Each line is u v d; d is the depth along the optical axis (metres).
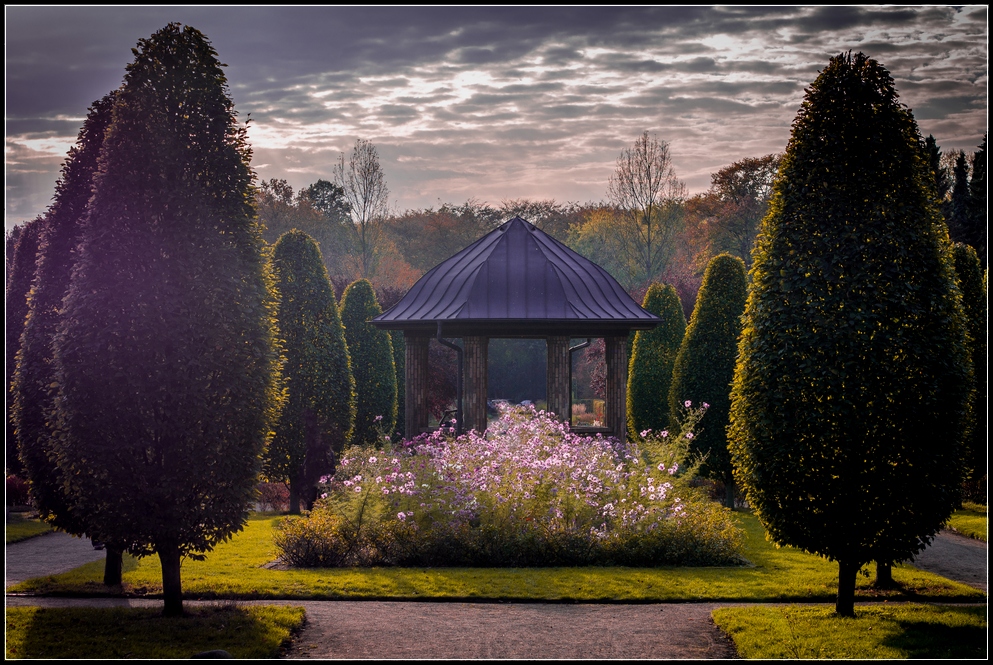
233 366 10.19
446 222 75.00
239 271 10.40
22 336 12.33
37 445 12.02
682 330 26.38
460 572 13.13
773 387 10.22
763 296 10.39
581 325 21.73
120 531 9.80
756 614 10.41
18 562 14.96
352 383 21.58
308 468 19.70
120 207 9.88
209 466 10.00
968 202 38.66
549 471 15.16
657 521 14.33
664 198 58.38
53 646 8.97
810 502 10.23
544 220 82.75
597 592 11.77
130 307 9.77
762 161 60.62
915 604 11.22
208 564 13.80
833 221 10.16
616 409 22.03
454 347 22.70
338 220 73.06
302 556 13.95
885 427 9.91
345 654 8.94
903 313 9.94
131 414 9.72
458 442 18.05
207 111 10.37
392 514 14.62
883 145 10.13
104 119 12.62
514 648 9.17
